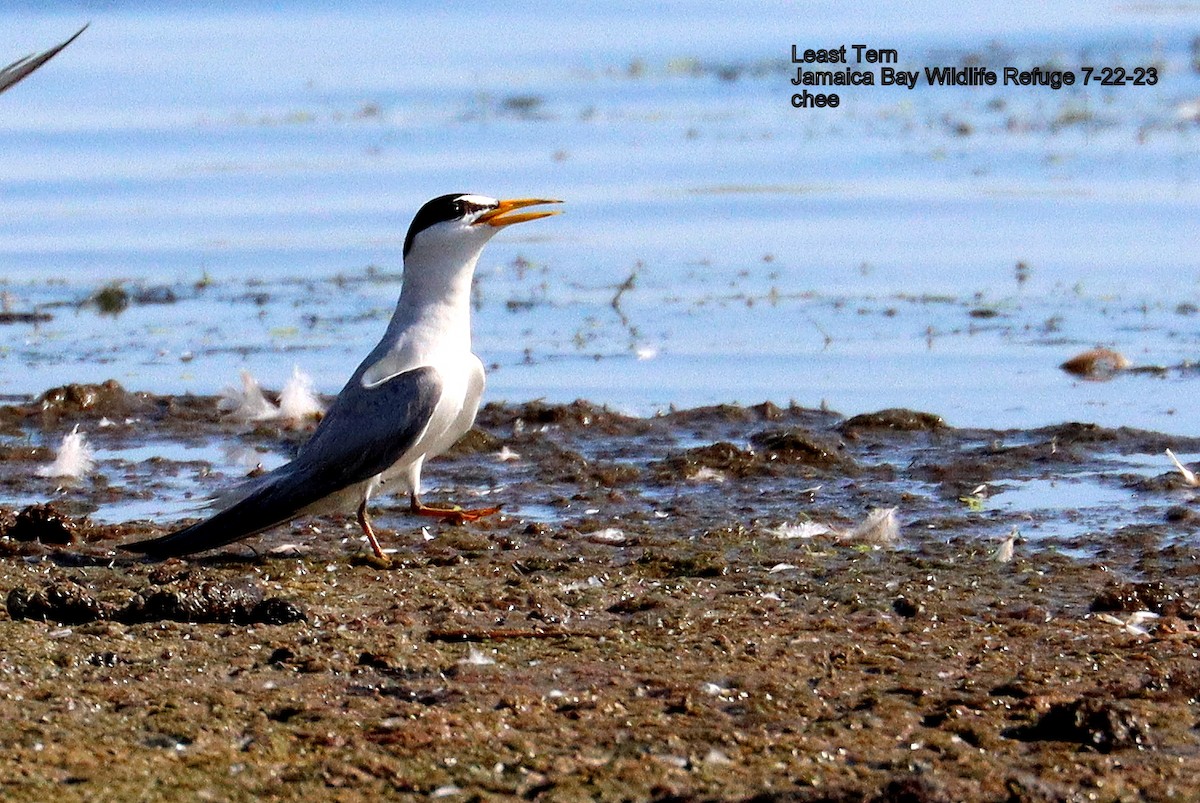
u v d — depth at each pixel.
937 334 19.31
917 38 37.88
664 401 17.06
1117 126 30.50
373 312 21.05
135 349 19.41
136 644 9.82
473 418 12.89
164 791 7.62
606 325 20.09
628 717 8.71
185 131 30.70
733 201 26.00
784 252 23.50
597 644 9.96
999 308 20.39
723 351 18.84
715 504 13.68
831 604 10.95
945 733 8.55
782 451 14.94
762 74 35.41
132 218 25.17
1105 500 13.56
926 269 22.33
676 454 15.04
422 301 12.51
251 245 24.25
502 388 17.53
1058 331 19.28
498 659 9.67
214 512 12.77
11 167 28.08
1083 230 23.98
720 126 31.20
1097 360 17.88
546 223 25.14
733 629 10.34
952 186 26.45
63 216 25.47
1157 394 16.83
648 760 8.10
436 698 8.99
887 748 8.35
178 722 8.50
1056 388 17.14
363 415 11.96
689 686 9.19
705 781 7.89
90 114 31.89
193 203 26.08
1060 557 12.00
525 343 19.38
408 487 12.80
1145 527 12.76
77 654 9.60
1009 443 15.34
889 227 24.52
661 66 36.34
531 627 10.39
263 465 15.12
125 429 16.33
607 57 37.16
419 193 26.41
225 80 34.88
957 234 24.03
